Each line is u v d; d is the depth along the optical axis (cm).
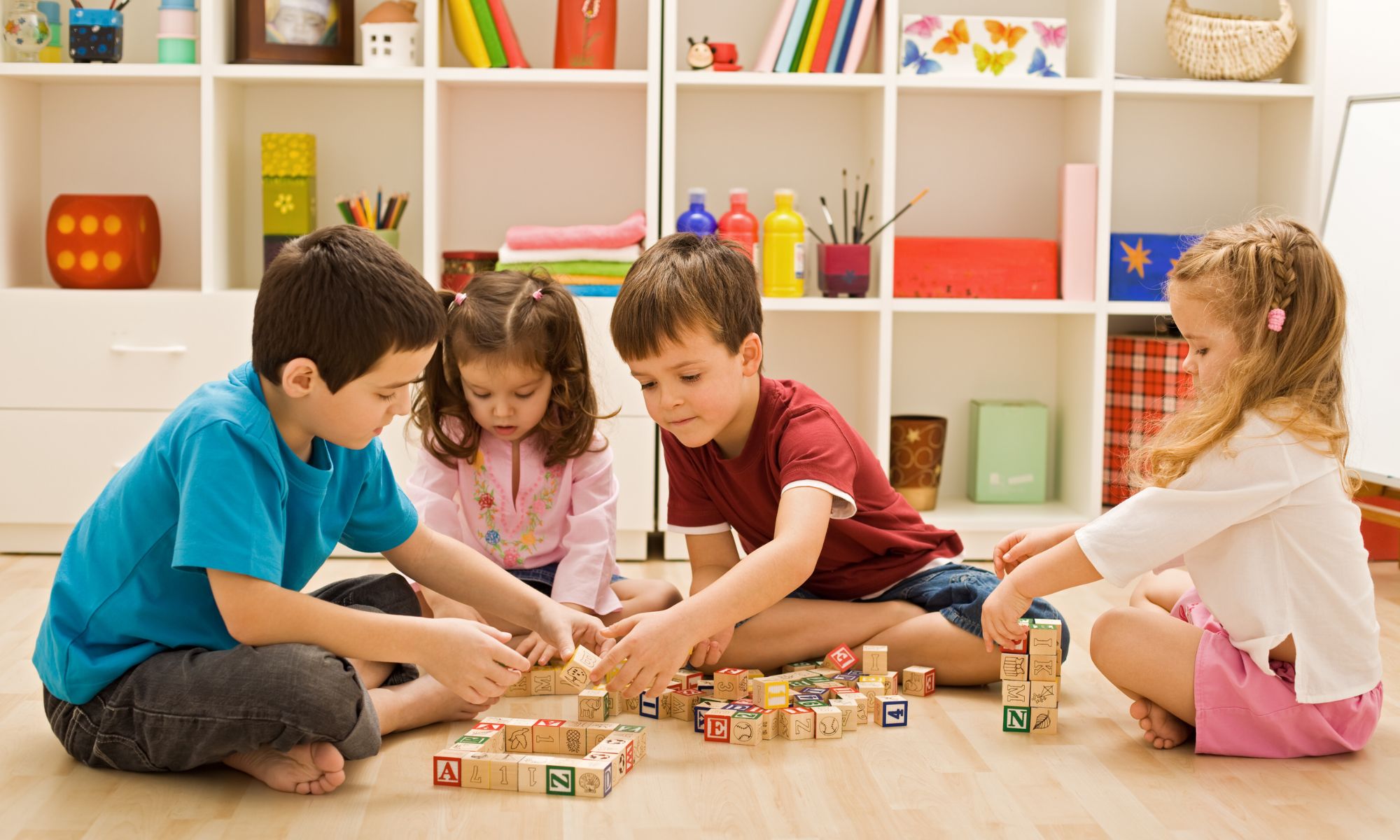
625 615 171
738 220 244
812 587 169
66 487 233
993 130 271
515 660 123
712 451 158
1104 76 246
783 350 272
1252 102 269
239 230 255
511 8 261
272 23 239
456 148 263
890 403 261
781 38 245
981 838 110
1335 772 128
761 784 123
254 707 115
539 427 171
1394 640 180
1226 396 132
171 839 108
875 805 118
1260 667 131
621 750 125
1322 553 130
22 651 167
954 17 246
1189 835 111
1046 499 277
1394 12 262
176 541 116
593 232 237
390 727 135
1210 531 131
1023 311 245
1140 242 253
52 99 259
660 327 139
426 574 144
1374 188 236
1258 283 132
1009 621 139
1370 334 234
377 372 116
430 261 242
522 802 118
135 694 119
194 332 233
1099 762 130
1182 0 257
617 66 262
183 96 260
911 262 249
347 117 262
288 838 109
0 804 116
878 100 252
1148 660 135
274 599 116
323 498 126
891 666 159
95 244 240
